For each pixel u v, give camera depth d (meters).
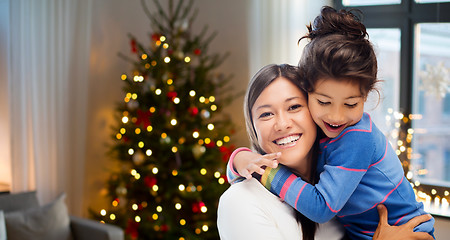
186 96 3.40
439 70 2.81
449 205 2.83
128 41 4.12
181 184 3.26
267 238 0.99
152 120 3.33
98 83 3.87
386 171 1.01
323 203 0.94
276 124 0.97
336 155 0.98
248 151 1.09
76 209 3.64
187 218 3.41
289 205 1.04
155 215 3.29
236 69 3.86
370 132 0.98
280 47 3.37
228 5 3.91
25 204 3.07
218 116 3.93
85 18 3.67
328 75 0.90
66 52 3.58
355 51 0.90
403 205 1.03
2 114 3.73
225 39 3.93
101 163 3.91
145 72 3.41
